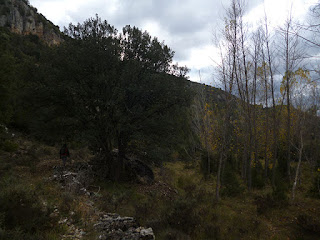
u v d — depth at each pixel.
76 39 13.42
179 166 23.22
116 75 12.27
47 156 15.08
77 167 12.71
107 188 11.79
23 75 13.23
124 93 11.81
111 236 5.68
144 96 12.89
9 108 16.77
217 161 18.69
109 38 12.85
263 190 13.35
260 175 15.62
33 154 13.76
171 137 14.32
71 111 12.88
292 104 17.77
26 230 4.77
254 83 15.96
